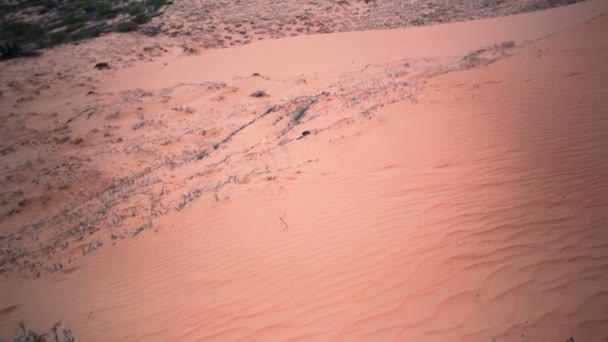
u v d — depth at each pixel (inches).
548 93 366.6
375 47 1076.5
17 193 483.2
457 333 137.5
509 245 175.0
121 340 172.7
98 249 281.0
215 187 342.3
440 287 159.3
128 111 750.5
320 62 973.2
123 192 429.4
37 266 282.5
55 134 678.5
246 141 526.0
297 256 202.4
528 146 268.1
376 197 245.9
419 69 663.1
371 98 499.5
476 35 1075.3
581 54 480.1
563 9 1305.4
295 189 289.3
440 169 265.1
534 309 140.8
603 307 135.6
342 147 352.5
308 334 150.6
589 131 270.1
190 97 799.7
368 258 186.4
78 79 980.6
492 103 374.0
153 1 1584.6
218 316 173.3
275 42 1213.7
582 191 203.5
